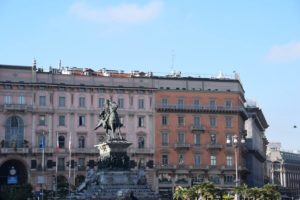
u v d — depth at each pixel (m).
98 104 126.44
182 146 129.75
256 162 172.00
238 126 135.00
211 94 134.12
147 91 129.75
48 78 124.12
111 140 62.25
